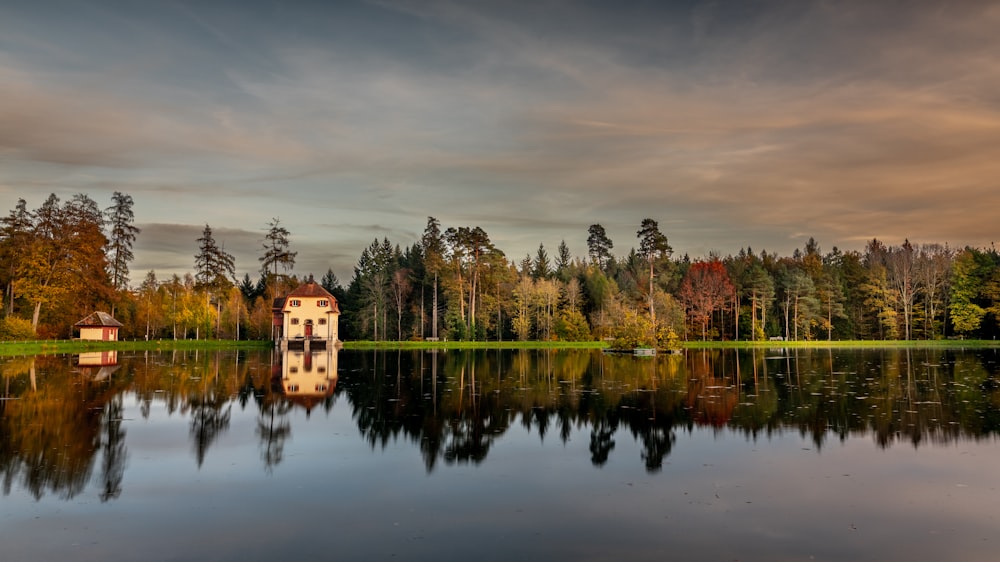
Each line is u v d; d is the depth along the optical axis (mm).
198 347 69000
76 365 40531
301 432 18344
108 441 17047
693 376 34062
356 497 12102
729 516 10953
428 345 75125
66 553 9406
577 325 84250
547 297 86125
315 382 31375
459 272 85125
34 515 11078
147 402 24094
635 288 88375
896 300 83188
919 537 9992
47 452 15742
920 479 13148
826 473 13641
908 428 18484
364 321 89812
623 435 17781
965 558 9188
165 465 14500
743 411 21703
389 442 16953
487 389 28344
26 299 60000
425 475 13641
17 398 24859
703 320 84688
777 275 93875
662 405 23188
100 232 70062
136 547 9641
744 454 15438
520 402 24156
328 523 10664
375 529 10359
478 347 72750
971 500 11758
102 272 68625
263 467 14328
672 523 10617
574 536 10047
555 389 28203
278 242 87562
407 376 34594
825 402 23672
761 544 9711
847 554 9328
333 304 77500
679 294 87250
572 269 106750
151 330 85062
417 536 10055
